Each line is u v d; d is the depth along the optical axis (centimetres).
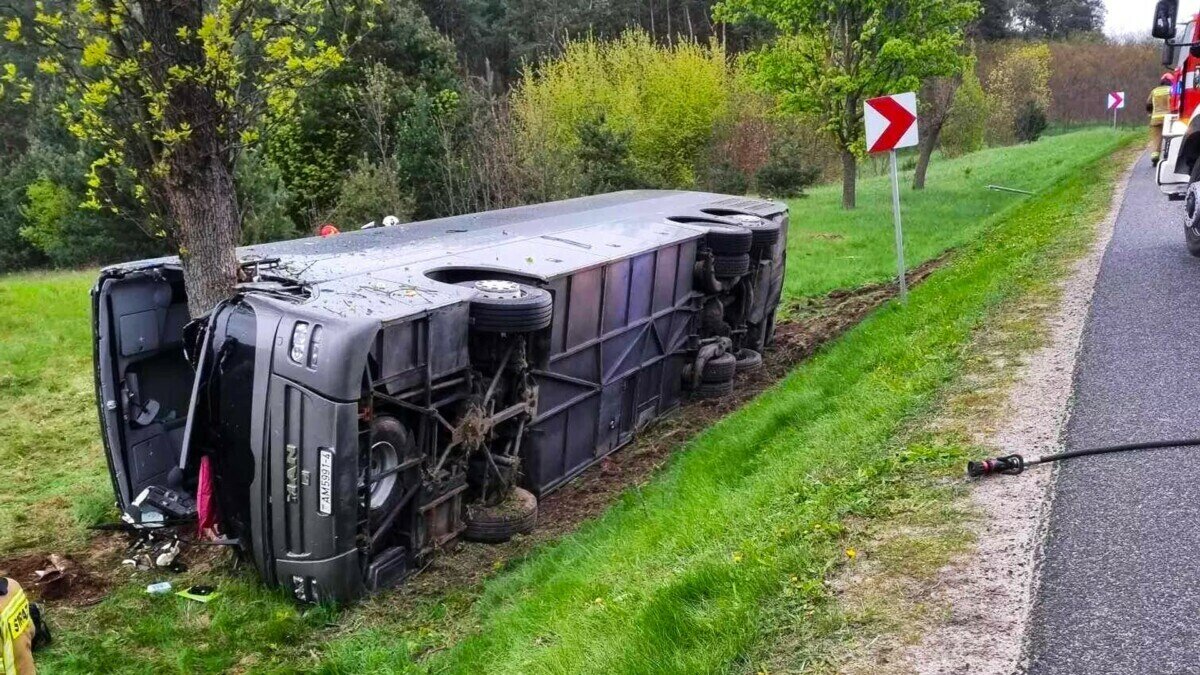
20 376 1227
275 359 609
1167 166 1117
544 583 618
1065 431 549
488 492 753
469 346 730
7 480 893
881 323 1068
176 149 686
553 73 3906
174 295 775
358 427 606
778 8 2462
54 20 623
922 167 2923
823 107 2533
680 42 4088
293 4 700
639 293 920
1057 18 7850
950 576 404
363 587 641
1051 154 3431
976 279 1064
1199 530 425
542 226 964
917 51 2336
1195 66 1087
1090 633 355
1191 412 565
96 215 2691
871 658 354
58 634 607
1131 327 750
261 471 622
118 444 744
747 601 407
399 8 2920
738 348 1170
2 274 3155
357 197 2389
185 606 639
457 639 581
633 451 943
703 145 3897
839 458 580
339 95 2731
